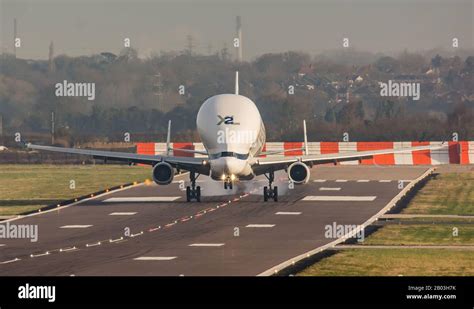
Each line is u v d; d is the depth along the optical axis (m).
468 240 190.25
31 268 159.88
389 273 153.50
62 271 156.50
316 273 153.12
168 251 177.00
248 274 152.75
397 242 187.50
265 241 189.25
